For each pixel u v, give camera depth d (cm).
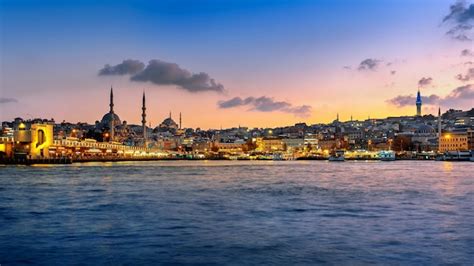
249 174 16775
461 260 4097
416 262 4050
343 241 4803
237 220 6050
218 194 9156
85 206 7362
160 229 5459
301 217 6272
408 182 12112
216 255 4316
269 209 7012
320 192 9506
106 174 16450
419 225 5631
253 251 4444
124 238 4991
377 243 4709
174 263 4084
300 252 4391
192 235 5125
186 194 9156
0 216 6406
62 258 4250
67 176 15088
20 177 14425
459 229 5378
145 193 9356
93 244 4734
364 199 8212
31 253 4416
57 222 5934
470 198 8300
